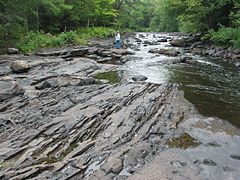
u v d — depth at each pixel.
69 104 6.28
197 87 8.54
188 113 5.91
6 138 4.47
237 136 4.73
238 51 15.19
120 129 4.97
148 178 3.39
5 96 6.36
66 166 3.72
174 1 22.94
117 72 11.18
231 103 6.79
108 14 37.72
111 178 3.42
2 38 15.05
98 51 16.42
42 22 29.34
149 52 18.14
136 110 5.92
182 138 4.66
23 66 9.62
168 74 10.79
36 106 6.06
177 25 55.50
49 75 9.20
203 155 4.06
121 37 31.62
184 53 17.77
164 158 3.93
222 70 11.59
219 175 3.53
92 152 4.13
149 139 4.63
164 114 5.77
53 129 4.84
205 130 4.98
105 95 7.02
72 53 14.59
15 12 16.59
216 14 21.11
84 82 8.74
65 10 30.42
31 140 4.43
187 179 3.38
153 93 7.33
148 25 73.19
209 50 17.59
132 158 3.92
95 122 5.25
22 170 3.51
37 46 16.28
